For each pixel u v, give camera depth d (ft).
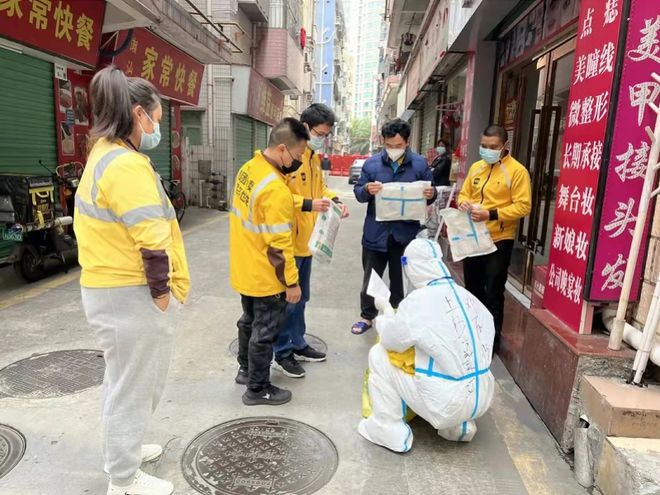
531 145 16.75
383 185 12.60
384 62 97.19
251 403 9.87
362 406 9.72
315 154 11.37
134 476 7.07
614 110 8.00
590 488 7.74
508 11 16.48
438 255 8.82
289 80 54.70
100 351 12.05
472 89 20.90
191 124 41.47
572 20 13.38
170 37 26.96
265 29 50.21
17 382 10.41
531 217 16.08
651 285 8.31
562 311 9.73
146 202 6.15
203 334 13.46
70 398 9.82
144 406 6.89
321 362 12.01
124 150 6.32
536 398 9.91
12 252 18.51
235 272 9.62
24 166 20.04
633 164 8.19
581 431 8.00
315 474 7.87
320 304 16.58
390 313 8.99
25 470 7.70
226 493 7.37
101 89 6.31
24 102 19.81
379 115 130.41
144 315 6.56
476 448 8.73
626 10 7.70
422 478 7.86
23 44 17.58
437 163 24.86
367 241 13.44
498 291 12.29
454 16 20.48
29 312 14.69
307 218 10.99
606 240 8.52
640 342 7.95
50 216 17.48
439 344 7.93
